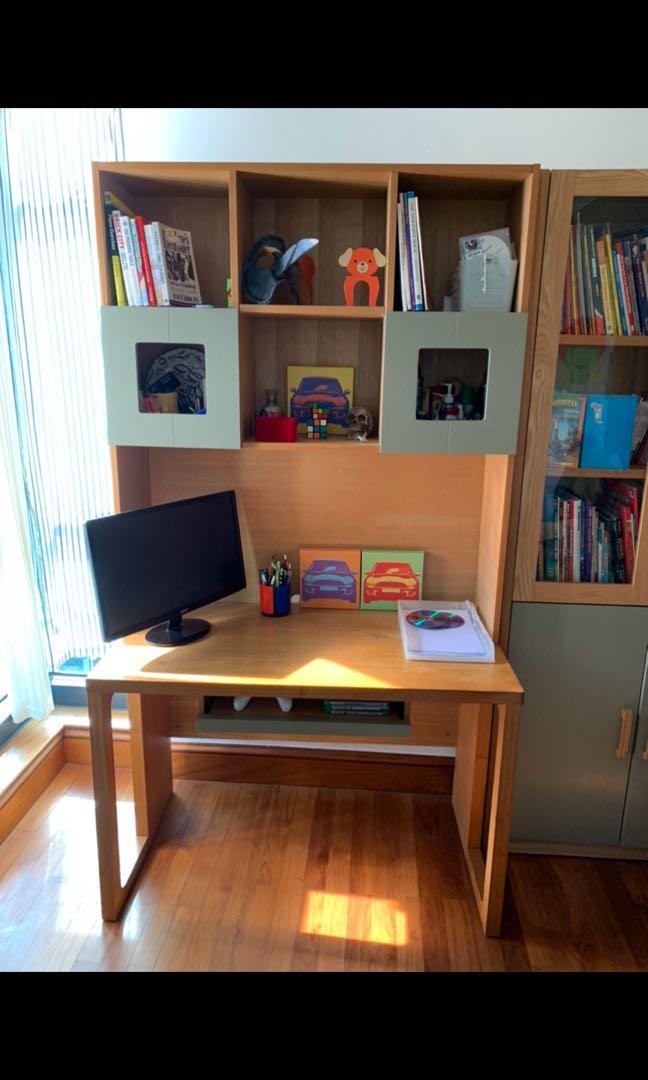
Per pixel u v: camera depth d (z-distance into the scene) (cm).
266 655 174
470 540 205
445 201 183
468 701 157
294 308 166
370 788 228
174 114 186
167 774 218
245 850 199
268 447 173
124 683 160
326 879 188
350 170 159
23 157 186
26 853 195
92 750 165
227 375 167
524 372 170
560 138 184
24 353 198
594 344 171
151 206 187
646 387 176
